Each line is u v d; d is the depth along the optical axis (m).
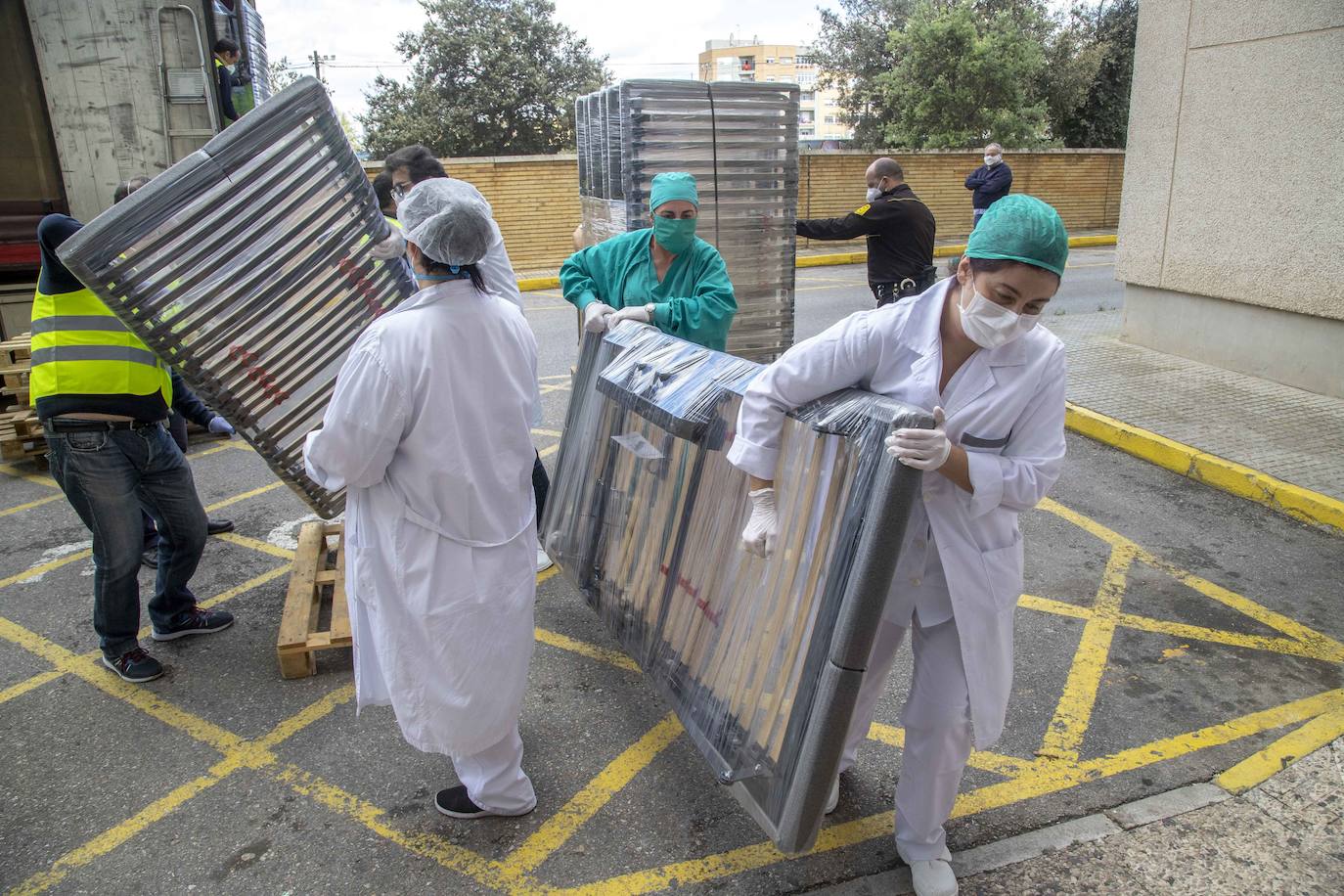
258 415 3.00
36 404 3.09
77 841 2.61
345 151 2.91
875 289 6.86
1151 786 2.77
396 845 2.58
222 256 2.60
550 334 10.06
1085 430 6.08
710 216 4.75
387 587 2.30
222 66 6.16
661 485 2.87
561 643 3.67
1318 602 3.89
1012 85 20.81
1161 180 7.32
